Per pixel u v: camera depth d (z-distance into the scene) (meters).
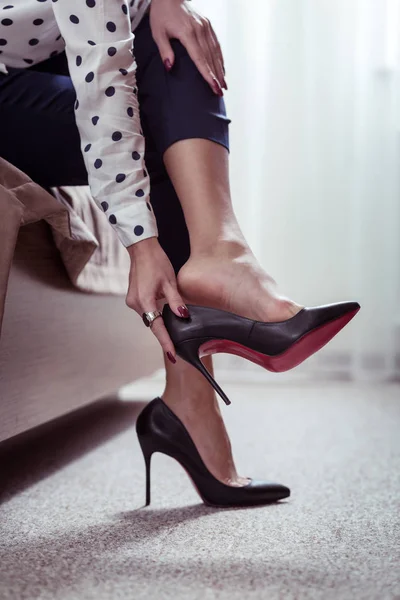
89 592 0.67
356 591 0.67
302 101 2.70
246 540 0.86
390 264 2.71
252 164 2.74
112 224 0.91
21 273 1.01
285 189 2.72
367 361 2.73
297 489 1.15
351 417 1.94
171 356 0.90
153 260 0.90
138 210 0.90
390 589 0.67
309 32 2.70
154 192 1.03
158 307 0.97
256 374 2.76
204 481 1.04
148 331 1.74
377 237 2.71
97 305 1.34
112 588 0.68
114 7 0.90
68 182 1.12
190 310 0.90
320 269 2.72
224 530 0.90
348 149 2.70
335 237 2.71
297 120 2.71
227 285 0.89
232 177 2.73
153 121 0.97
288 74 2.71
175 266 1.03
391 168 2.71
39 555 0.79
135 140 0.91
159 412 1.05
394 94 2.70
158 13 0.99
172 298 0.89
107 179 0.90
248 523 0.94
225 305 0.90
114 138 0.89
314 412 2.02
